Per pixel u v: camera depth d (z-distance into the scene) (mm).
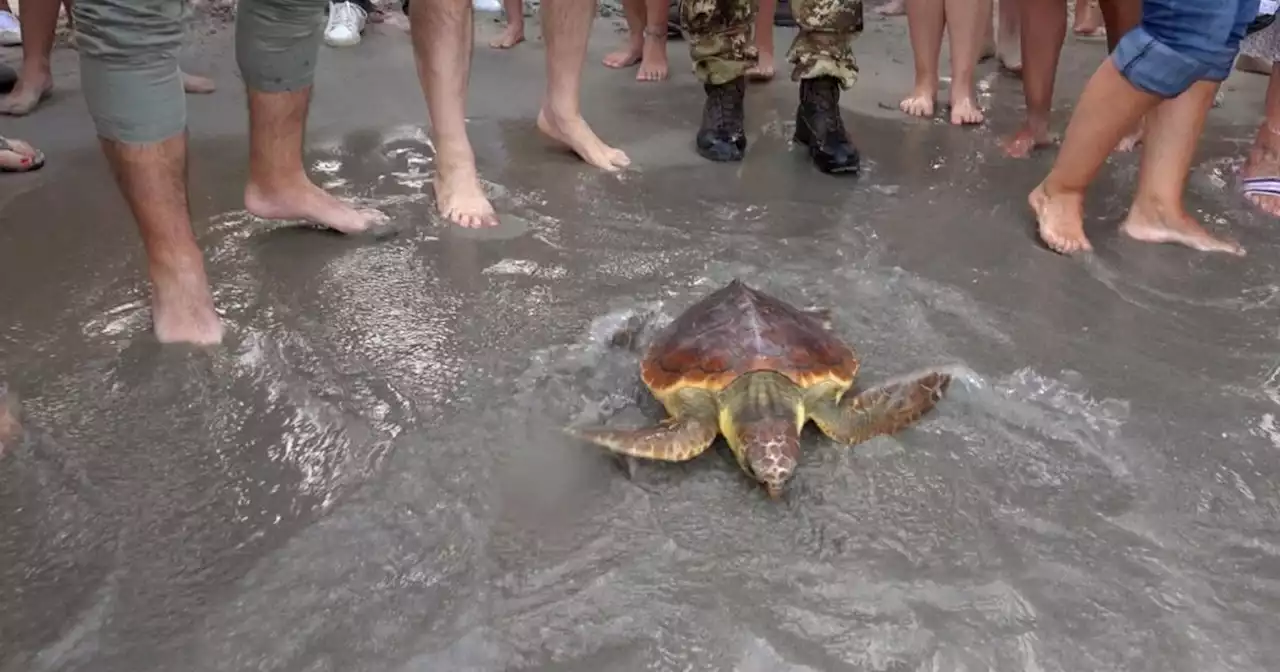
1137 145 3660
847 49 3477
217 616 1444
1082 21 5668
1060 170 2809
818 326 1994
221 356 2125
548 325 2291
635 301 2408
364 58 4930
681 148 3701
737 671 1354
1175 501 1712
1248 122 4078
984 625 1433
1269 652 1395
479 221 2898
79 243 2672
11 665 1355
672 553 1567
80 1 1859
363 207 2965
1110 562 1563
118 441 1838
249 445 1837
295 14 2438
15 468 1751
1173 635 1421
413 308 2369
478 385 2033
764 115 4152
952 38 4023
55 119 3814
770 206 3107
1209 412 1978
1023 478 1769
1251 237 2910
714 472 1771
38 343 2156
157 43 1914
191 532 1612
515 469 1769
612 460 1800
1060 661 1373
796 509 1671
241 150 3498
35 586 1496
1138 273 2646
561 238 2820
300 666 1357
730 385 1745
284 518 1646
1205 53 2482
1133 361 2174
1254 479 1772
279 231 2811
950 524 1643
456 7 2787
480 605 1460
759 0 4586
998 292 2508
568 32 3340
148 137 1978
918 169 3506
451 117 2938
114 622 1433
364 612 1450
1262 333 2316
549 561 1550
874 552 1576
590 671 1353
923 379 1915
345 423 1900
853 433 1809
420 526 1624
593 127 3941
